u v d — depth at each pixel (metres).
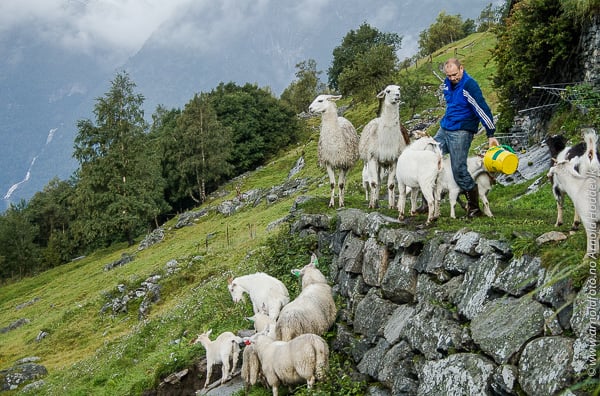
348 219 12.55
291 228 16.02
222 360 12.47
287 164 66.56
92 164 59.81
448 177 9.76
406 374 8.02
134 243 61.50
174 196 71.56
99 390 17.84
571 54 22.50
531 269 6.61
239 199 51.34
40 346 30.08
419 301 8.55
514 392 6.02
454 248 8.25
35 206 95.25
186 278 30.34
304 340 9.27
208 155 68.56
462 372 6.75
